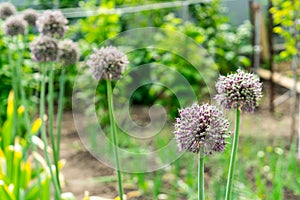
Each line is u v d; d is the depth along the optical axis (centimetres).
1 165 181
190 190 188
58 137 144
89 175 225
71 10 343
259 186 188
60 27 135
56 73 295
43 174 173
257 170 203
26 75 258
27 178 173
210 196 188
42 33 136
